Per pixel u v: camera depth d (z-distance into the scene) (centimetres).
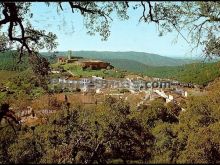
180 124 4450
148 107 6619
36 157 2745
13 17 1379
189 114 4716
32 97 7669
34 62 1720
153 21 1389
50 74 1820
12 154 2741
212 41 1462
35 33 1598
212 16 1365
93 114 2927
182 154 3106
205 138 2983
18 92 7331
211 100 4856
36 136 2852
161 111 6425
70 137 2709
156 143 3553
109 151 2755
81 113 2978
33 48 1647
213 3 1333
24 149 2741
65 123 2867
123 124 2834
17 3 1439
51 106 5331
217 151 2958
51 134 2762
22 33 1519
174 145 3534
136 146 2905
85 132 2728
